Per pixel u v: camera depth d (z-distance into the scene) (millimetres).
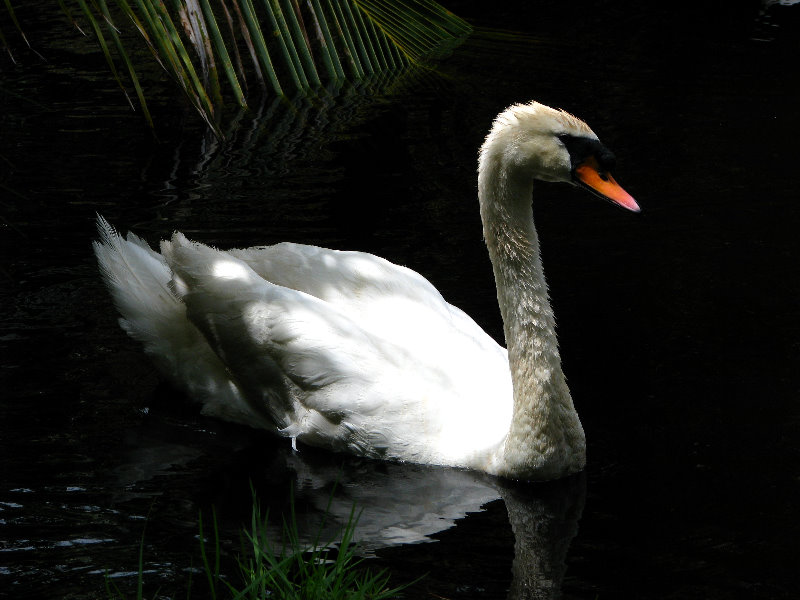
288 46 14109
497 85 14586
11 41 15562
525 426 7312
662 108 13750
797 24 17047
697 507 6879
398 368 7938
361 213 11039
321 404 7902
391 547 6629
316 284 8508
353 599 5820
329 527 6863
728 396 8062
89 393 8266
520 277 7297
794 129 13000
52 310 9250
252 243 10336
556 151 7172
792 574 6191
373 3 15164
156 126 13117
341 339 7996
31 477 7273
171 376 8547
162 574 6273
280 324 8039
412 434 7758
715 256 10203
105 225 8828
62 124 13047
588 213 11219
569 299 9531
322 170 12039
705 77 14820
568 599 6051
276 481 7480
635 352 8703
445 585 6211
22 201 11102
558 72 15086
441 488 7391
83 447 7660
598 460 7473
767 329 8961
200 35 12391
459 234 10633
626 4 18312
